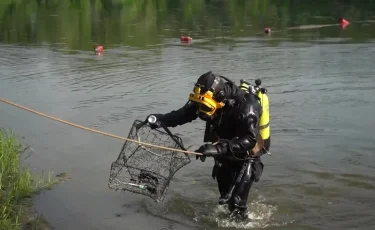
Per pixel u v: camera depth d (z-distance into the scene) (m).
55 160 6.61
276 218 5.28
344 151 7.01
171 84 10.24
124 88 10.03
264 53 13.22
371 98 9.23
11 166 6.22
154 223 5.13
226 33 16.88
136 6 26.00
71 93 9.77
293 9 23.78
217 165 5.45
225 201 5.20
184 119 5.22
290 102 9.09
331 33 16.41
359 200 5.64
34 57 13.32
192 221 5.21
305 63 11.98
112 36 16.55
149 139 7.18
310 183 6.09
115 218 5.20
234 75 10.87
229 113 4.95
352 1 25.95
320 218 5.25
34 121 8.16
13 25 19.30
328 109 8.71
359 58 12.41
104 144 7.17
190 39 15.19
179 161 5.16
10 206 5.34
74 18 21.31
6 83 10.62
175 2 27.89
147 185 5.01
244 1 27.84
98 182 6.00
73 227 5.00
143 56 13.13
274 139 7.50
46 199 5.57
